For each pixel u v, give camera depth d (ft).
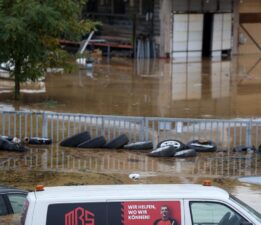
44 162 102.42
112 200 47.42
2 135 117.19
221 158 108.17
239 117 147.13
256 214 49.93
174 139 116.98
